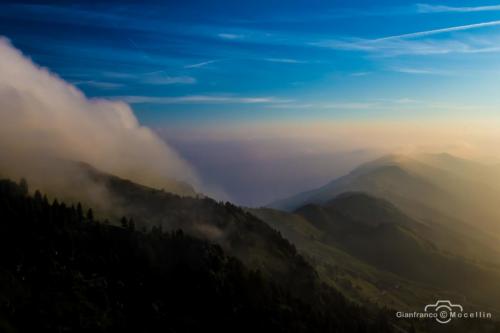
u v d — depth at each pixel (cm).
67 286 16225
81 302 15700
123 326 15588
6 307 14338
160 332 15938
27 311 14550
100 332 14888
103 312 15750
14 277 15712
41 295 15388
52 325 14350
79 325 14775
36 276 16175
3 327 13500
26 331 13838
